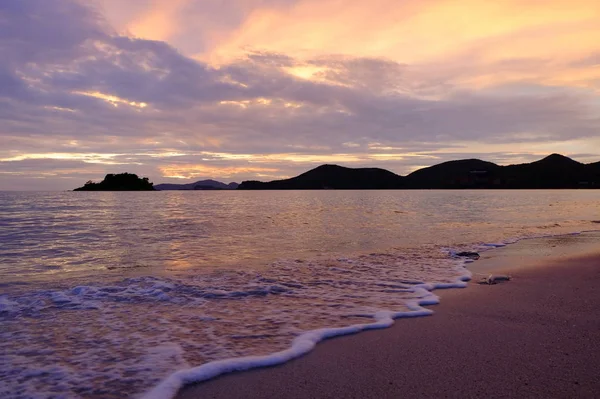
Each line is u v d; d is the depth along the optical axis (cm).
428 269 896
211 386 358
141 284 756
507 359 404
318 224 1962
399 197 5541
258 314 572
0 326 519
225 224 1958
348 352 433
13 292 704
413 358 413
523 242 1330
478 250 1173
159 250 1203
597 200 4444
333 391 345
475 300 636
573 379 357
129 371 386
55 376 376
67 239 1437
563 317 539
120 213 2655
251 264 973
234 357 416
